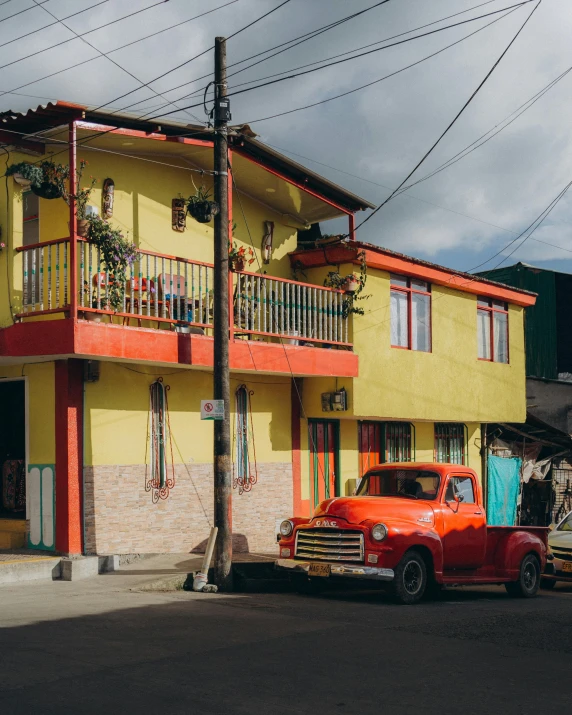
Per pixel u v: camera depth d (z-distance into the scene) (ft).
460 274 71.51
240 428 59.31
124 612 36.06
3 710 21.29
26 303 47.62
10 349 46.75
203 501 56.59
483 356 76.79
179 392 55.62
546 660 28.91
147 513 52.85
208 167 59.36
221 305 46.65
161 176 57.26
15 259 47.88
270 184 61.21
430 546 43.32
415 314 68.39
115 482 51.11
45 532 49.65
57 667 25.68
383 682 25.07
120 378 51.90
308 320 59.11
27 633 30.96
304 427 64.18
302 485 63.62
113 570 48.75
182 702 22.30
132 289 47.50
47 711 21.26
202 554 55.21
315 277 64.75
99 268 46.50
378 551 41.63
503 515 82.43
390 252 63.52
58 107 45.29
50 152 50.42
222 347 46.52
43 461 50.03
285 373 57.16
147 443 53.21
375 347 63.31
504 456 84.07
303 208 65.51
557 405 97.96
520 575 48.91
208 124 47.83
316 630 32.99
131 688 23.52
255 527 59.77
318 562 43.24
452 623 36.24
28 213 51.93
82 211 46.42
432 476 46.96
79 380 49.55
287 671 26.03
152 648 28.71
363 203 64.90
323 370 58.95
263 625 33.81
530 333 114.11
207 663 26.73
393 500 45.06
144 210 56.08
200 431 56.85
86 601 39.32
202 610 37.24
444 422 77.05
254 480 59.98
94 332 45.73
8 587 43.78
